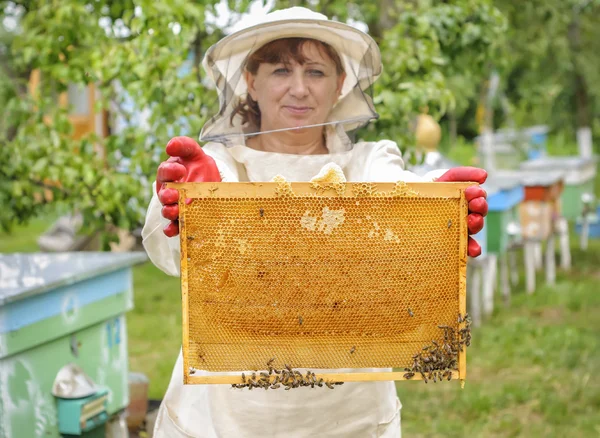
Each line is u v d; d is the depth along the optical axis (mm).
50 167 4086
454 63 4730
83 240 8016
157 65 3645
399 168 2094
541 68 10336
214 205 1734
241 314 1773
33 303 2660
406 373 1777
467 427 4617
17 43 4281
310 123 2098
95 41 4074
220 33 4328
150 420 3752
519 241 7781
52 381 2811
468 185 1752
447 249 1779
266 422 2076
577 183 9602
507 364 5793
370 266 1769
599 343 6188
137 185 4059
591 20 10055
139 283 8938
